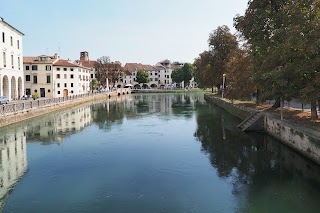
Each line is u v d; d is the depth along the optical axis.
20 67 67.62
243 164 21.77
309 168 20.30
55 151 26.19
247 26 33.12
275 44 27.83
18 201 15.76
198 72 94.94
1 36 56.31
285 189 17.11
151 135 33.31
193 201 15.62
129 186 17.72
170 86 184.62
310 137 20.12
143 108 66.44
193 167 21.23
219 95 82.50
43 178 19.23
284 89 23.80
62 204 15.34
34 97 68.56
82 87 106.94
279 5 30.55
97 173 20.11
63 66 94.75
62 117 49.28
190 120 45.09
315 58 20.69
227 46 71.19
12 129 36.56
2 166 21.91
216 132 33.97
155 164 22.05
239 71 44.28
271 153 24.44
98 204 15.30
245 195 16.36
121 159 23.48
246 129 32.84
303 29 21.67
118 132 35.38
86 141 30.27
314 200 15.63
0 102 51.16
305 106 39.47
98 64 136.62
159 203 15.39
